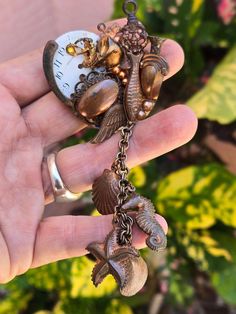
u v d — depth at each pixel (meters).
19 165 0.13
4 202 0.13
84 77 0.13
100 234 0.12
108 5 0.20
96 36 0.13
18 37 0.19
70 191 0.13
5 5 0.18
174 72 0.14
